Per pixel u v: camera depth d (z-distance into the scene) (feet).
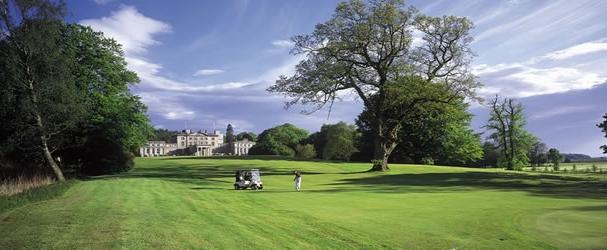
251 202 81.76
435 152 335.67
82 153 183.62
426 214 65.10
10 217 58.08
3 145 143.64
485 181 146.61
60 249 39.93
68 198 80.89
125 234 45.85
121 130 191.01
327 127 465.88
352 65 198.08
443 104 198.39
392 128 206.90
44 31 132.36
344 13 191.01
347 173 196.54
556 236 48.01
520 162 306.14
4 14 128.98
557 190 113.19
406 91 189.88
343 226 54.54
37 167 155.33
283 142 547.08
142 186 111.55
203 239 44.86
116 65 199.82
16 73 128.57
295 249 42.32
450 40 196.13
